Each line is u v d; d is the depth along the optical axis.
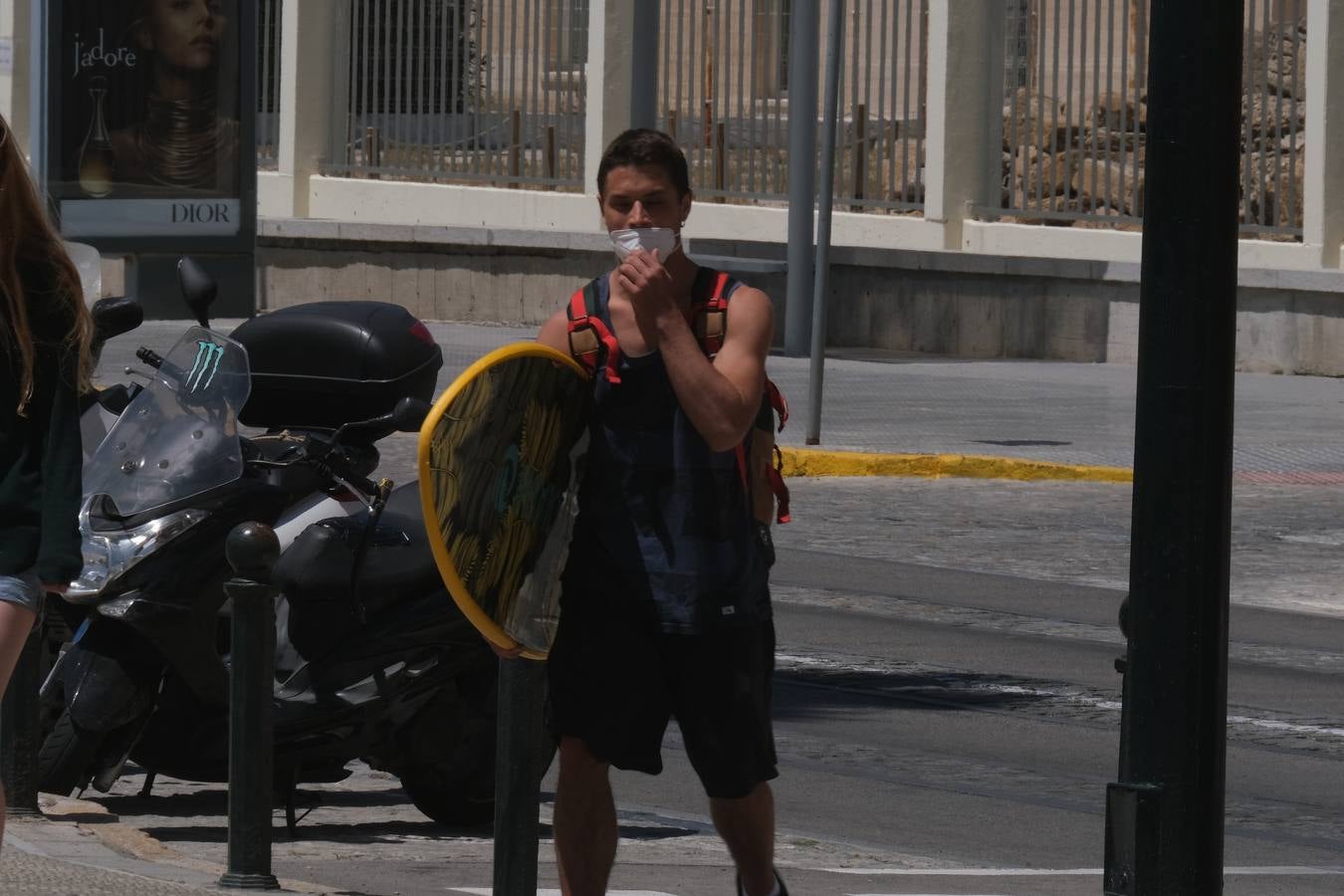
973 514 46.19
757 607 14.29
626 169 14.07
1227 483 14.42
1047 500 48.03
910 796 24.64
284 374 23.94
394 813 23.78
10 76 88.94
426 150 86.81
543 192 83.56
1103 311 70.94
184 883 17.47
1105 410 60.19
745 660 14.30
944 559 41.12
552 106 84.12
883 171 78.19
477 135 85.25
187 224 56.56
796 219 71.19
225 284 57.47
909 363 70.88
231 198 56.94
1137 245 72.25
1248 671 32.03
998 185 76.62
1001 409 60.03
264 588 17.75
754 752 14.39
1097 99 73.50
